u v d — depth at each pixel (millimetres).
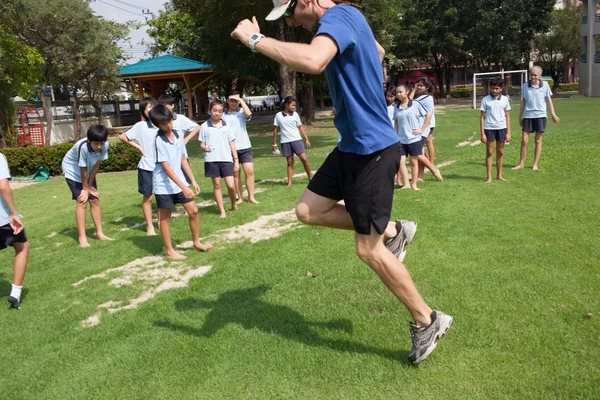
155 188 5547
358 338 3539
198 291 4582
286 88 22328
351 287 4383
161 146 5418
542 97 9367
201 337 3709
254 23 2742
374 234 2994
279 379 3135
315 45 2574
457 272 4512
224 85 39500
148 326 3955
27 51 18594
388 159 2904
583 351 3168
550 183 8203
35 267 5668
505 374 3004
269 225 6883
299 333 3670
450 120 24594
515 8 39344
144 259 5754
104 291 4789
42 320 4238
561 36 45844
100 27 26125
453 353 3256
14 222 4348
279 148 17938
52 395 3160
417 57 44719
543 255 4809
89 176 6438
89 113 32219
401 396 2891
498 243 5238
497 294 4027
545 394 2805
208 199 8992
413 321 3424
